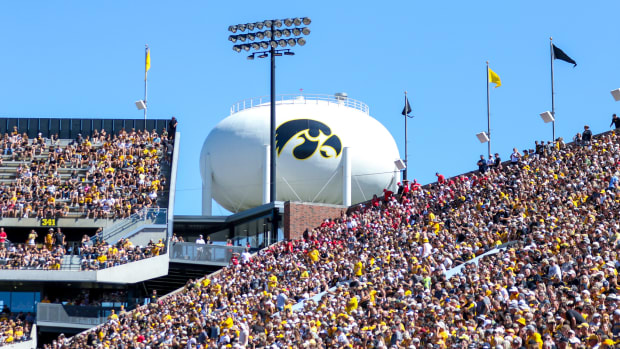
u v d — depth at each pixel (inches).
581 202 1696.6
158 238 2662.4
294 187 3004.4
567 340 992.9
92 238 2588.6
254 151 3014.3
